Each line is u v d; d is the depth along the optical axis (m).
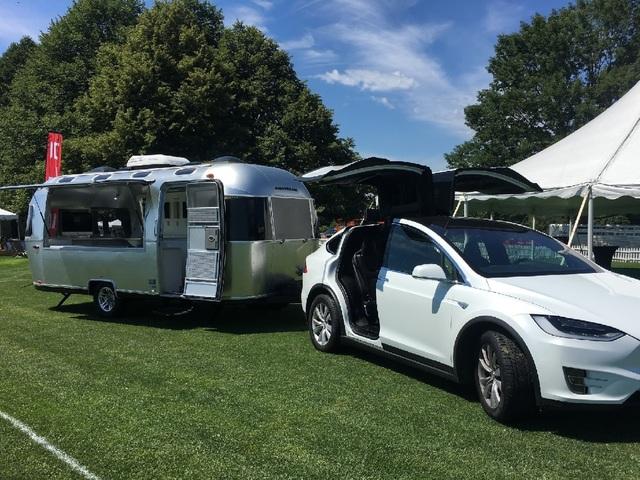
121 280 9.69
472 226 6.02
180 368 6.39
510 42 44.03
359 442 4.29
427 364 5.48
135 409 5.02
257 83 33.00
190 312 10.33
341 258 7.09
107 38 36.66
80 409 5.03
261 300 8.84
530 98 41.22
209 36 35.19
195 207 8.81
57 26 36.31
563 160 13.08
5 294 13.26
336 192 32.53
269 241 8.93
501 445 4.23
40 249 11.01
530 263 5.58
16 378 6.00
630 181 10.88
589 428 4.55
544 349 4.32
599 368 4.17
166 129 29.17
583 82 42.41
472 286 5.07
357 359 6.78
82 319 9.82
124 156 28.30
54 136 20.03
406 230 6.14
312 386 5.69
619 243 24.64
